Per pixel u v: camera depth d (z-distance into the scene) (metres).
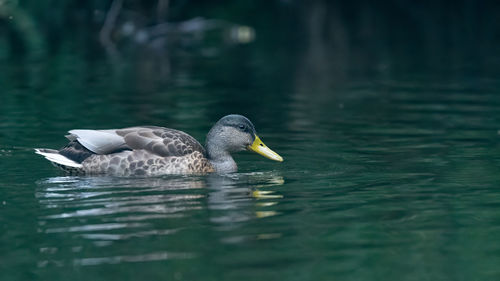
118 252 8.03
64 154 12.11
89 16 39.31
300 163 12.92
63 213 9.53
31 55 30.78
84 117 17.56
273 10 42.59
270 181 11.55
